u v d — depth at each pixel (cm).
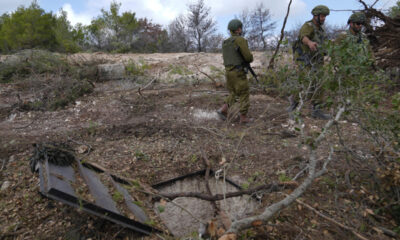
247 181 304
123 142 378
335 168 309
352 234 223
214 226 212
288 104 518
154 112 486
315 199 265
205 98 551
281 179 291
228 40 422
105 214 203
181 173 323
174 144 375
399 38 529
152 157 345
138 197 268
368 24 568
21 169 298
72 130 405
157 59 857
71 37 1661
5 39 1556
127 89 602
